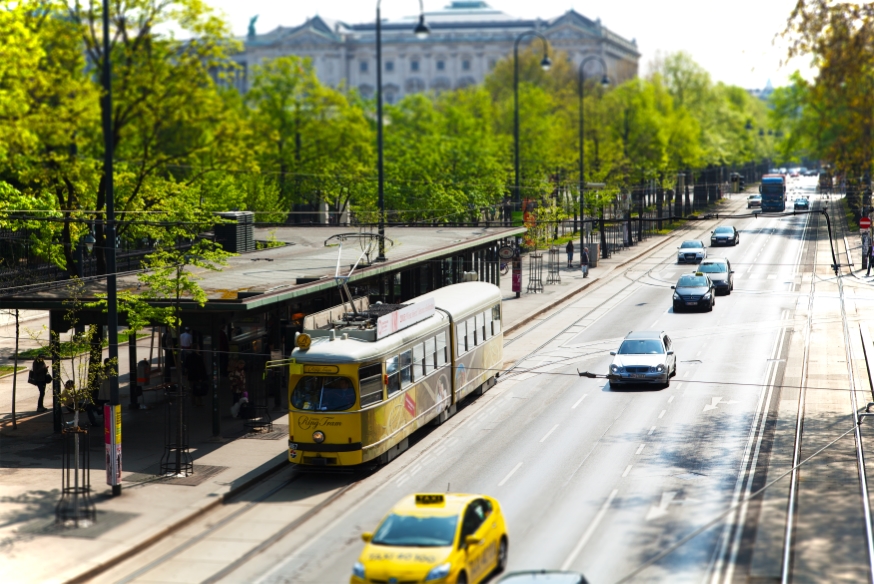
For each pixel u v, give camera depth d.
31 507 26.78
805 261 88.94
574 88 166.38
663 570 21.17
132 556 23.39
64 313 35.03
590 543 23.14
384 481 29.58
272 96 80.25
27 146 35.06
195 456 32.28
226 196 65.44
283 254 50.03
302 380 30.06
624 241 106.94
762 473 29.06
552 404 39.69
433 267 56.69
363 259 44.66
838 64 30.11
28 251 52.59
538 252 102.19
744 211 139.12
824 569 21.05
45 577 21.55
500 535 21.48
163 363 47.62
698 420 36.19
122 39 41.75
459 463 31.25
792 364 46.03
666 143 124.19
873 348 49.44
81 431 28.84
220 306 33.06
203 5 40.97
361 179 79.62
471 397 41.75
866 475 28.66
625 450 32.09
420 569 18.55
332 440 29.58
